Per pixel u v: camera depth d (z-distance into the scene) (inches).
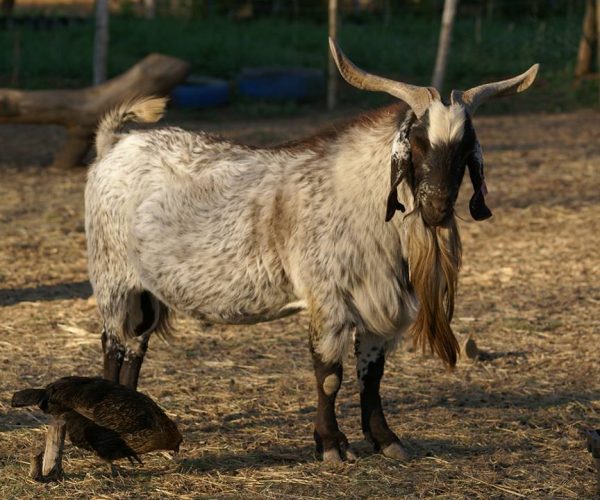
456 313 517.0
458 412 373.7
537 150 1053.2
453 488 299.9
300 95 1414.9
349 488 298.7
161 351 449.1
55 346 454.3
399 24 1951.3
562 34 1724.9
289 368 428.1
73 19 1846.7
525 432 351.6
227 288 322.3
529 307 527.5
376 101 1423.5
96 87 927.0
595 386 406.6
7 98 900.6
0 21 1800.0
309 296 311.0
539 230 706.8
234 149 334.6
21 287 560.1
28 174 922.7
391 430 340.5
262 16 2089.1
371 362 324.8
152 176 336.2
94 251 351.9
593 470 315.3
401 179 286.0
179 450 329.4
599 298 544.1
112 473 305.7
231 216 321.1
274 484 301.3
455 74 1536.7
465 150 280.4
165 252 328.5
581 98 1435.8
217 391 395.9
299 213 310.8
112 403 292.7
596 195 824.3
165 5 2336.4
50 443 298.8
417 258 296.2
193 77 1451.8
